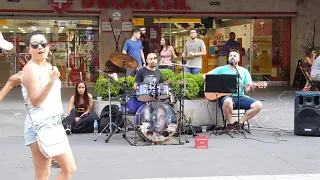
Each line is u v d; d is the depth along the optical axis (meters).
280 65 20.14
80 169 6.30
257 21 19.88
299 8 19.66
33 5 18.12
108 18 18.44
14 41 18.55
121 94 9.71
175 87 9.08
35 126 4.16
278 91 17.16
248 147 7.72
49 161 4.34
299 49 19.73
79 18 18.75
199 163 6.66
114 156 7.07
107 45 18.48
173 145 7.87
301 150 7.52
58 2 18.11
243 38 19.86
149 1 18.58
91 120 8.86
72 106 9.09
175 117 7.95
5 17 18.39
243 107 8.93
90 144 7.91
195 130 8.88
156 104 7.86
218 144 7.95
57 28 18.77
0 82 18.59
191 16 19.12
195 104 9.27
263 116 10.96
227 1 19.23
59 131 4.25
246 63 19.98
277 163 6.68
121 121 8.72
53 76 4.03
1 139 8.29
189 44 11.15
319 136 8.62
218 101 8.98
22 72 4.15
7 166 6.45
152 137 7.87
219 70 9.09
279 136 8.67
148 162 6.71
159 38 19.08
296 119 8.75
